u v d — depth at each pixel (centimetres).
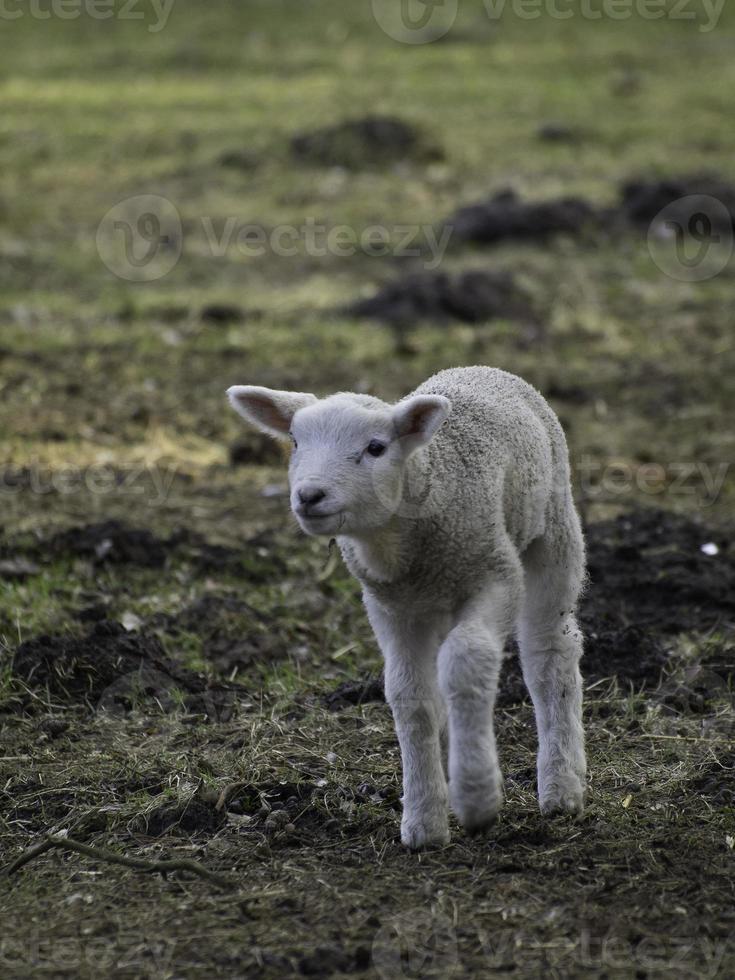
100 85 4703
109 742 1224
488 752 920
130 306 2734
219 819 1077
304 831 1047
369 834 1039
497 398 1062
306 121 4103
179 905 938
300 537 1702
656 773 1141
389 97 4472
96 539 1633
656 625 1457
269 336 2566
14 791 1138
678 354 2512
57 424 2112
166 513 1786
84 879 983
